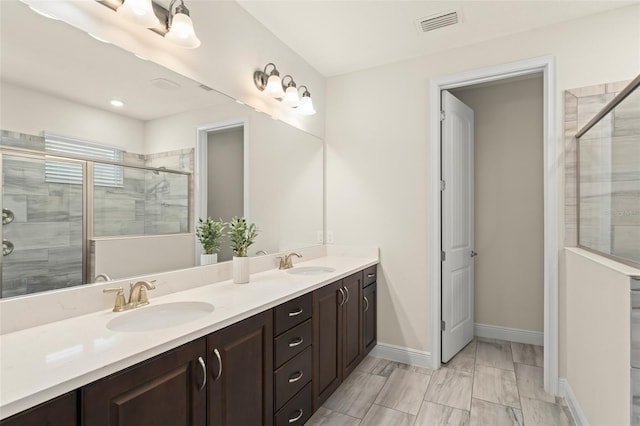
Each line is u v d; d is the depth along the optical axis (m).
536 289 3.16
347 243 3.02
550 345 2.25
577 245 2.17
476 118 3.40
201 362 1.20
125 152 1.50
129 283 1.49
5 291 1.12
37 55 1.21
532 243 3.18
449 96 2.78
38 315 1.19
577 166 2.16
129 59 1.50
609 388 1.45
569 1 2.02
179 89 1.73
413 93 2.75
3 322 1.10
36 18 1.21
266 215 2.39
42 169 1.22
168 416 1.08
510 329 3.25
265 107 2.35
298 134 2.75
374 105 2.92
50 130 1.24
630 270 1.34
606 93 2.10
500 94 3.30
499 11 2.12
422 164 2.71
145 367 1.01
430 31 2.36
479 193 3.39
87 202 1.36
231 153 2.08
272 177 2.45
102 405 0.90
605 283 1.49
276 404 1.60
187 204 1.80
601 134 1.76
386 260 2.85
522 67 2.35
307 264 2.66
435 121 2.66
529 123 3.19
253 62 2.21
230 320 1.32
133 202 1.54
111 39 1.42
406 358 2.75
